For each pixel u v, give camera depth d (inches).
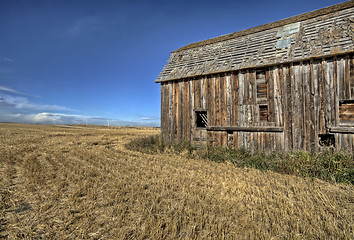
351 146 303.7
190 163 356.2
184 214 162.1
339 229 135.8
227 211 161.9
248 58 429.7
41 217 160.9
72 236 134.3
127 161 371.9
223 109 440.1
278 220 148.9
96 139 809.5
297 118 354.0
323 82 335.3
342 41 334.3
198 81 481.7
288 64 369.1
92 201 188.7
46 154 441.4
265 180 249.4
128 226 146.3
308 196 196.5
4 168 318.3
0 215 165.8
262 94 394.0
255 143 394.0
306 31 404.5
